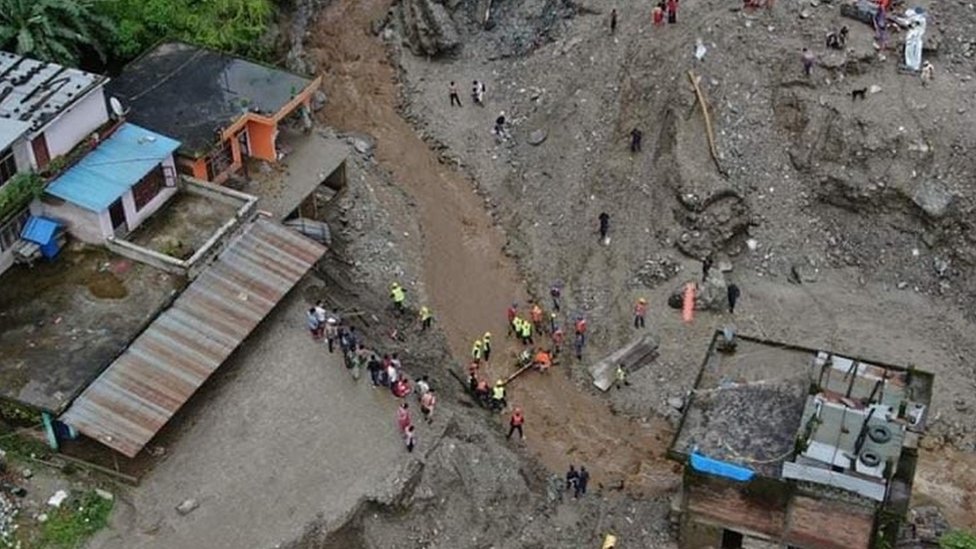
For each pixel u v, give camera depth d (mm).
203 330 48625
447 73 69312
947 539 45812
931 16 61812
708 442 45906
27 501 44094
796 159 59094
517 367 54875
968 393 53312
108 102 56219
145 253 50875
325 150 59406
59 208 51219
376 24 73250
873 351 54625
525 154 64125
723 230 57531
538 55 67562
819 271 57844
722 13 62625
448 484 46625
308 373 49281
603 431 52594
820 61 59781
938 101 58500
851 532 44125
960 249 56844
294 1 72375
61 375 46281
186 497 44562
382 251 58719
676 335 55438
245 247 52156
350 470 45625
